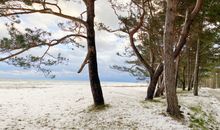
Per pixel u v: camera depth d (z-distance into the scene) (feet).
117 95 57.21
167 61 40.75
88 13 43.37
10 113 40.65
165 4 55.21
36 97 55.83
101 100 44.24
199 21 55.31
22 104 47.91
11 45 34.99
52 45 38.81
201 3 42.83
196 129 36.76
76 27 46.65
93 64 44.06
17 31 37.06
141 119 37.32
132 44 54.19
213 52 95.09
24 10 37.42
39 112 41.93
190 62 106.73
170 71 40.73
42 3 38.17
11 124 34.55
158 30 56.75
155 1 58.13
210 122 43.78
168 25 40.37
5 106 45.50
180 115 40.52
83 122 35.99
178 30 57.21
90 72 44.29
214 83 227.81
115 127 33.71
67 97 54.85
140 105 45.37
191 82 119.96
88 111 41.39
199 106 53.01
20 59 36.09
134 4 55.21
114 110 41.11
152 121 36.81
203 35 62.18
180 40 43.45
